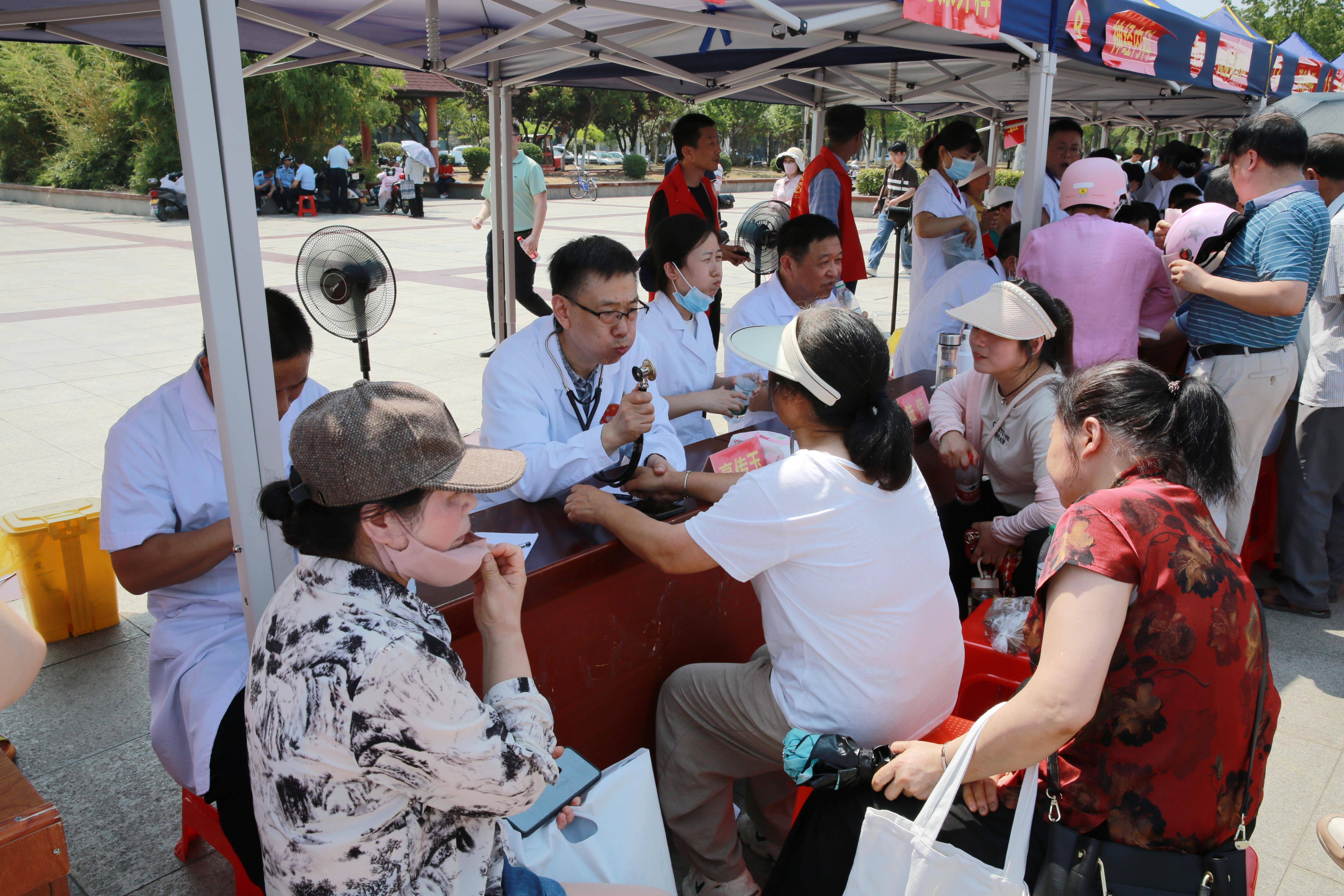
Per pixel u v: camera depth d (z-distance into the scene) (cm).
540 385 260
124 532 212
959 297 443
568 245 247
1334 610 439
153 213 2242
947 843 167
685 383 350
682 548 194
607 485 252
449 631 137
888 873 165
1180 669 147
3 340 893
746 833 280
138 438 217
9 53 2802
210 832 220
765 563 188
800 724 195
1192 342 397
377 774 121
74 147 2738
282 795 124
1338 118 615
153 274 1344
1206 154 1209
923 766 169
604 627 233
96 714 325
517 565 156
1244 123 376
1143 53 440
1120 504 152
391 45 543
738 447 248
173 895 246
